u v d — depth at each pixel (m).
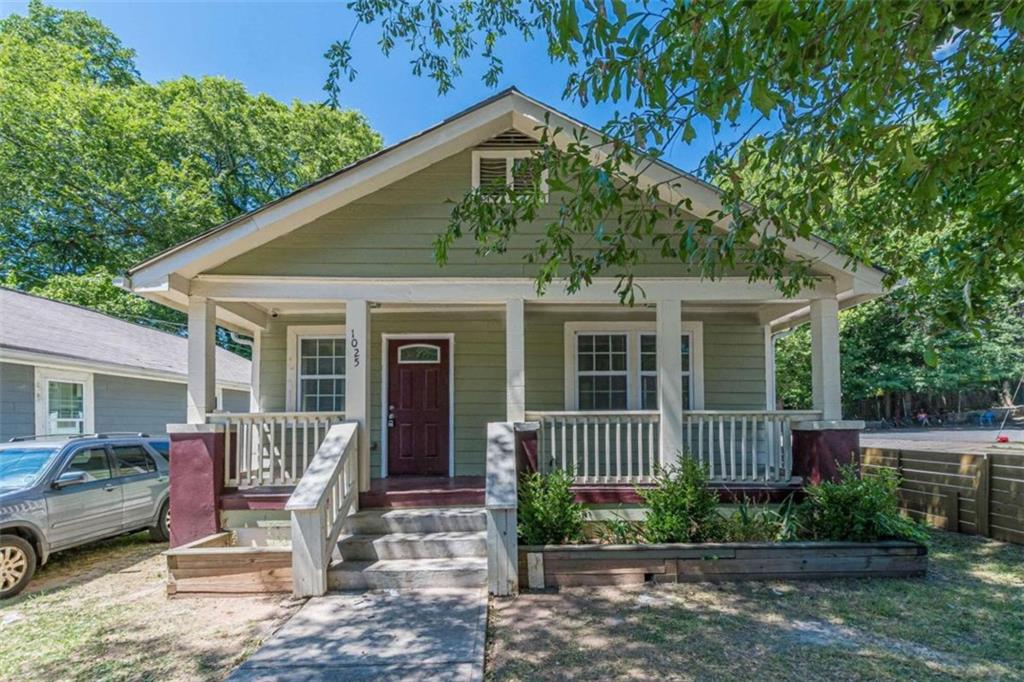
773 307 7.88
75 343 9.86
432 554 5.41
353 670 3.46
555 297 6.28
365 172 6.04
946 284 3.33
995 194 3.17
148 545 7.46
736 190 3.21
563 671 3.45
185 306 6.52
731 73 2.39
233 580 5.04
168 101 22.06
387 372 8.15
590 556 5.05
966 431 21.23
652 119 2.96
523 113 6.07
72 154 18.86
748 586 4.95
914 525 5.48
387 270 6.27
